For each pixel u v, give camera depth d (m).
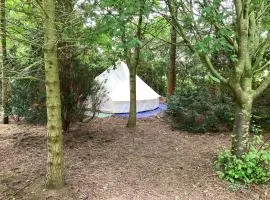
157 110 12.54
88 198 4.89
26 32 5.34
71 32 5.48
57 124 5.05
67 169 5.99
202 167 6.26
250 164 5.58
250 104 5.93
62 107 7.89
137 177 5.72
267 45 6.26
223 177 5.68
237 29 5.80
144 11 5.02
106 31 5.12
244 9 5.71
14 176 5.66
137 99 11.86
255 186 5.43
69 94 7.87
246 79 5.89
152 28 8.38
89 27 5.59
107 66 10.62
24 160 6.48
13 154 6.85
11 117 10.38
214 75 5.94
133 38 4.69
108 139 8.14
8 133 8.62
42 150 7.11
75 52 7.37
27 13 5.21
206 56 5.80
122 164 6.36
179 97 10.26
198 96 9.99
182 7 5.93
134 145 7.72
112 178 5.63
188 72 13.51
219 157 6.10
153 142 8.05
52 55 4.84
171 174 5.89
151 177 5.74
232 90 5.89
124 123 10.16
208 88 10.68
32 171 5.88
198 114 9.31
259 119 9.55
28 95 8.29
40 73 6.41
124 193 5.08
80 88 7.99
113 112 11.52
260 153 5.69
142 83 13.02
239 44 5.77
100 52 9.26
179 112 9.81
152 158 6.79
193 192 5.18
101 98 9.57
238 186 5.39
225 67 9.55
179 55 14.00
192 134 9.08
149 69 17.41
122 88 12.00
